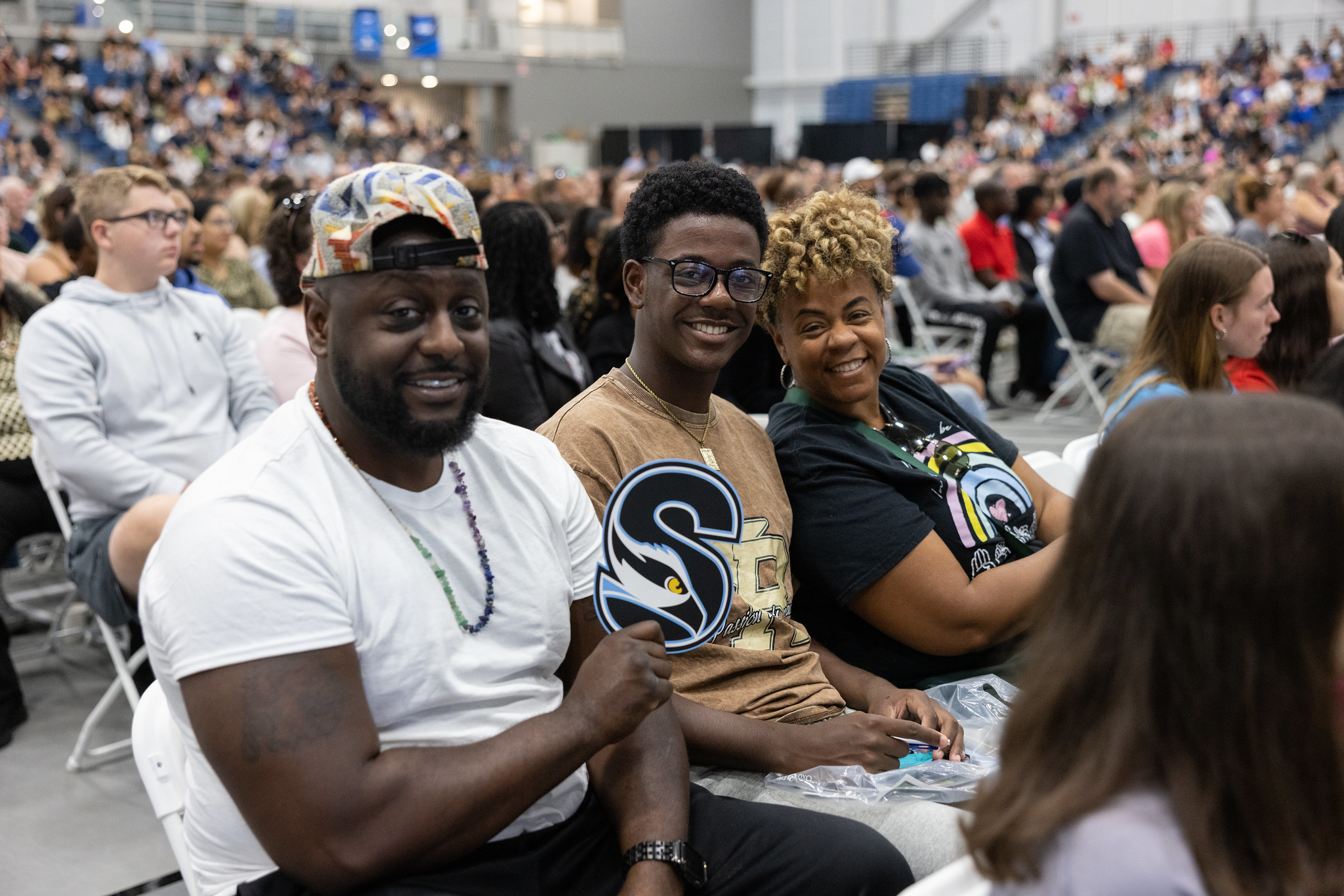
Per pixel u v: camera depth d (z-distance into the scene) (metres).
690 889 1.41
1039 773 0.92
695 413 1.88
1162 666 0.86
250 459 1.30
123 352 2.96
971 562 2.04
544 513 1.49
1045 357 7.28
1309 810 0.85
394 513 1.35
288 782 1.17
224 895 1.34
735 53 30.53
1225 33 22.92
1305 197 7.75
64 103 20.34
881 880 1.42
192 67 22.61
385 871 1.21
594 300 4.02
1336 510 0.83
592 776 1.48
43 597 4.31
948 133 21.38
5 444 3.28
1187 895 0.83
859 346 2.02
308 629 1.21
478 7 28.30
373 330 1.27
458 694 1.33
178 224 3.04
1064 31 24.98
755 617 1.82
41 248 5.23
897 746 1.70
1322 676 0.85
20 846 2.59
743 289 1.80
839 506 1.96
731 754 1.67
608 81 28.62
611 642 1.36
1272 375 3.04
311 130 23.69
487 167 24.20
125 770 2.97
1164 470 0.87
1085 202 6.40
